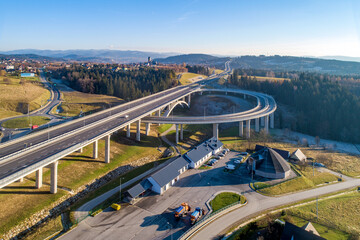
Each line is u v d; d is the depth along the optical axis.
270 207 50.19
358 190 61.12
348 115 120.88
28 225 43.75
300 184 61.38
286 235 37.00
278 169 63.75
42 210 47.41
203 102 174.38
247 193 55.81
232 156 81.81
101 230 41.44
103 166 68.56
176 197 53.09
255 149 88.88
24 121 103.12
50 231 41.38
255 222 43.31
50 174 56.62
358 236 41.31
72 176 60.16
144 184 54.56
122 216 45.69
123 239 39.19
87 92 186.25
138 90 178.50
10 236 40.62
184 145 98.19
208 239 39.03
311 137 120.12
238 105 165.38
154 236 39.97
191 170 68.38
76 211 47.84
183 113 157.62
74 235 40.09
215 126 105.00
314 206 52.09
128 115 93.38
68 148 55.09
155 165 75.88
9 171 45.09
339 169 76.25
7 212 44.66
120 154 77.62
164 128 115.69
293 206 51.41
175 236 40.00
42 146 58.56
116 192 56.47
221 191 56.19
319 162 80.75
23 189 51.81
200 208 46.22
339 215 49.34
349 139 114.44
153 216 45.75
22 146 59.88
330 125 123.44
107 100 155.88
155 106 114.31
